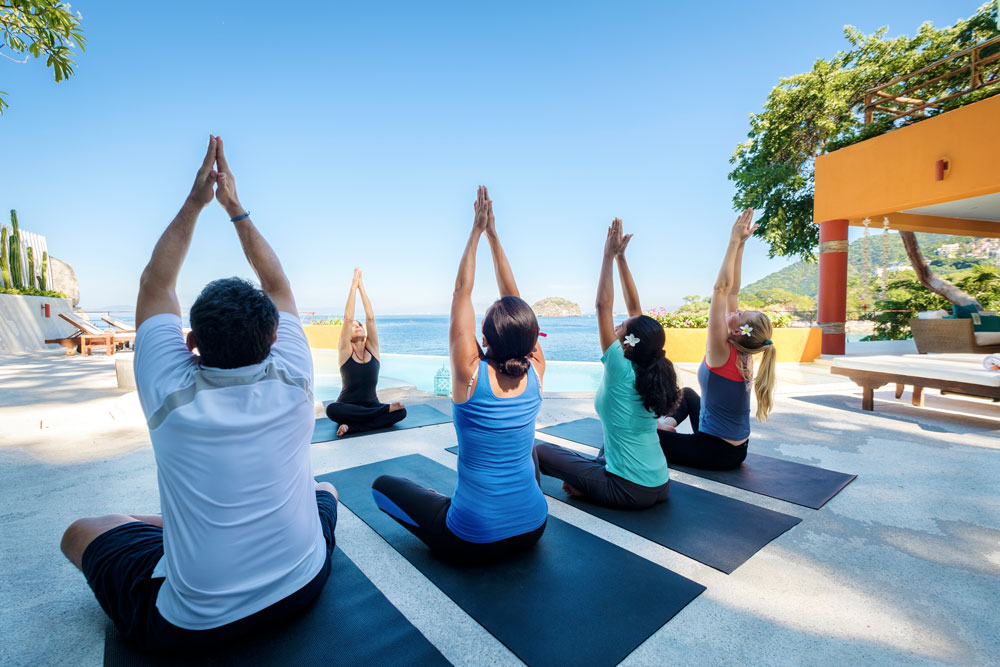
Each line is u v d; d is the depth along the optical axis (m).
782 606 1.72
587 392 6.23
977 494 2.75
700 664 1.44
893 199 7.18
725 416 3.02
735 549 2.12
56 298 13.52
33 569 1.96
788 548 2.14
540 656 1.45
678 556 2.07
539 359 1.96
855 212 7.77
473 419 1.75
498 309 1.74
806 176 14.26
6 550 2.11
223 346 1.21
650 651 1.49
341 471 3.11
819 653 1.49
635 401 2.41
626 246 2.57
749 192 14.59
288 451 1.37
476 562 1.97
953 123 6.40
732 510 2.52
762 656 1.47
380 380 8.16
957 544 2.18
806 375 7.21
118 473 3.09
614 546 2.13
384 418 4.25
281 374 1.34
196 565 1.25
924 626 1.61
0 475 3.04
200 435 1.21
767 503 2.63
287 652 1.45
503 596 1.76
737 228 2.80
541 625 1.60
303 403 1.40
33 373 7.92
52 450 3.60
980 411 4.91
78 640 1.55
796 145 14.33
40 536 2.24
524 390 1.78
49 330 12.99
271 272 1.53
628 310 2.83
